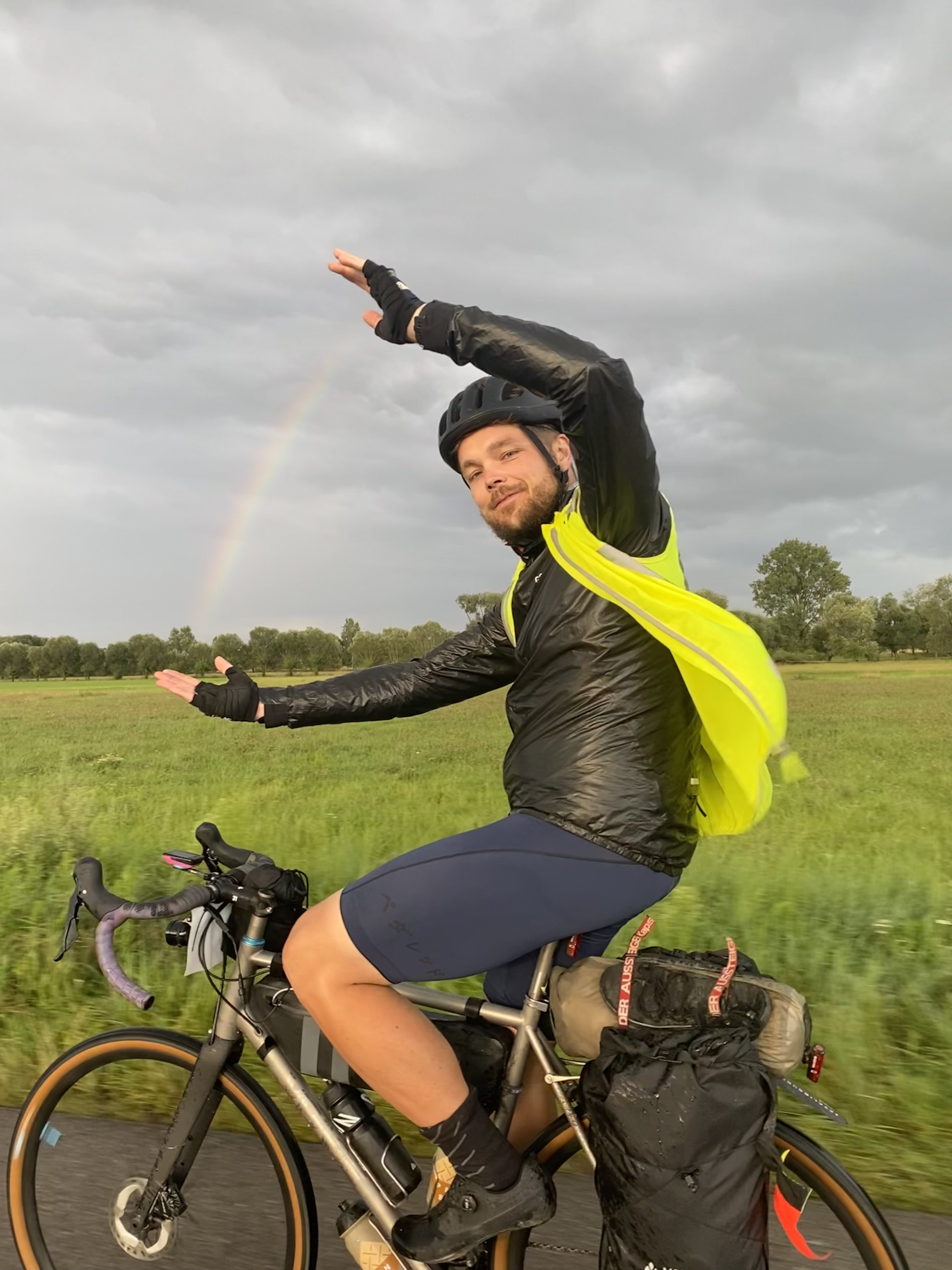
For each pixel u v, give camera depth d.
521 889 1.84
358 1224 2.12
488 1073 2.00
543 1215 1.93
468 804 10.03
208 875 2.19
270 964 2.13
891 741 19.17
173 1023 4.14
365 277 2.04
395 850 7.13
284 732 24.89
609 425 1.72
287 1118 3.29
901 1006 4.01
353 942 1.88
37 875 6.20
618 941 4.77
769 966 4.43
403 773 14.80
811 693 40.03
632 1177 1.71
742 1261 1.67
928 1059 3.55
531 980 2.02
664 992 1.81
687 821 1.96
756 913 5.18
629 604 1.81
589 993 1.86
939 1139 3.01
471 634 2.45
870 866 6.77
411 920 1.85
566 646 1.92
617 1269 1.76
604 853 1.84
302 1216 2.20
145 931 5.04
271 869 2.14
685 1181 1.67
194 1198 2.42
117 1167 2.54
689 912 5.14
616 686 1.88
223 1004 2.17
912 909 5.35
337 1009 1.91
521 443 2.07
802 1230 1.88
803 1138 1.91
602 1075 1.76
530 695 1.98
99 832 7.70
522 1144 2.10
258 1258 2.33
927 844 7.77
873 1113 3.18
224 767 16.53
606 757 1.87
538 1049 1.97
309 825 8.34
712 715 1.84
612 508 1.82
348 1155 2.09
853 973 4.32
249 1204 2.42
